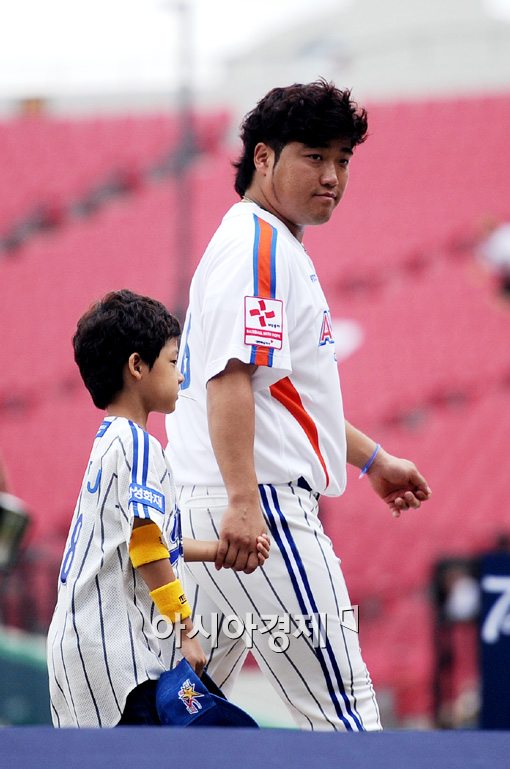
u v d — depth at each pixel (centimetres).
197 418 1076
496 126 6312
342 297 5850
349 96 1061
